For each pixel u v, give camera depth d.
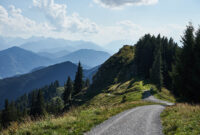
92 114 15.72
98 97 73.06
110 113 17.06
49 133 9.48
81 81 104.94
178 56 33.28
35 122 11.75
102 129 10.84
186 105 20.94
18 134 9.39
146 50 92.75
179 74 31.64
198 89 28.39
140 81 74.75
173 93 59.50
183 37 32.41
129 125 12.20
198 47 30.02
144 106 27.67
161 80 69.25
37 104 68.94
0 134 10.04
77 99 89.44
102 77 117.81
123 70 113.69
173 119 13.76
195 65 28.95
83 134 9.69
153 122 13.69
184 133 9.75
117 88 80.38
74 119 12.77
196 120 12.05
